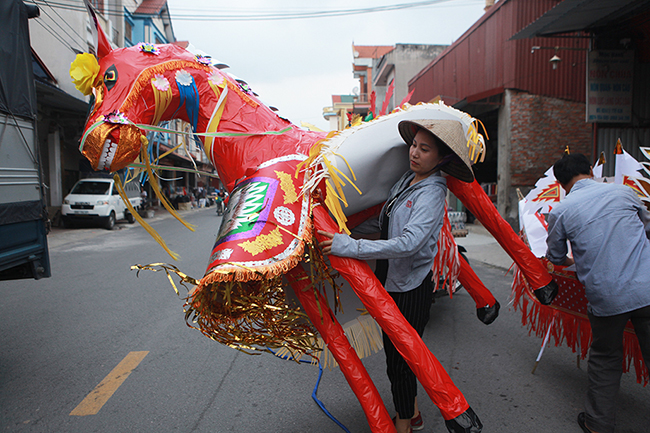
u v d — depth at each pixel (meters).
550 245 2.26
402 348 1.63
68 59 11.79
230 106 2.07
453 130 1.70
